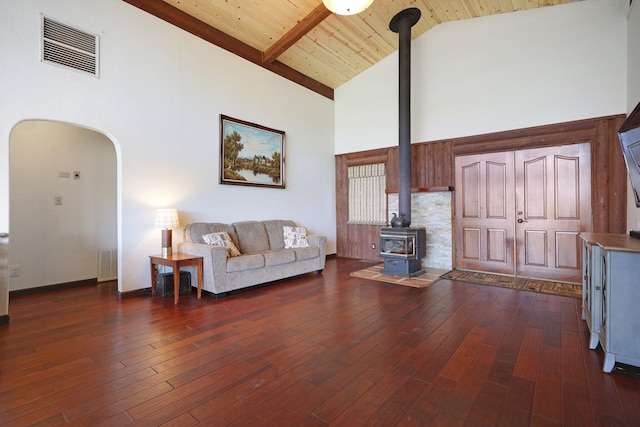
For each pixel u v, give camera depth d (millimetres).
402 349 2346
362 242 6605
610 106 4090
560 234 4457
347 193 6805
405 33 4820
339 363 2133
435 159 5527
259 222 5062
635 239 2496
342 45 5551
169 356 2227
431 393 1778
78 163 4344
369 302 3533
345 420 1545
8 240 2848
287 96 5812
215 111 4613
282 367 2078
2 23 2838
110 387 1830
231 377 1949
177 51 4152
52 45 3117
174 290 3533
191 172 4312
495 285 4289
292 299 3656
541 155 4582
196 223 4227
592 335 2312
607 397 1733
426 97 5598
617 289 1962
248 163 5078
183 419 1549
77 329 2713
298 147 6047
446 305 3418
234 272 3848
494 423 1520
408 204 4891
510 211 4836
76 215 4316
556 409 1628
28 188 3912
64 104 3191
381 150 6242
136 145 3748
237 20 4484
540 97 4570
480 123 5066
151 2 3891
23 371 2002
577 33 4312
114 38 3555
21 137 3863
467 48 5184
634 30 3641
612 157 4082
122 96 3623
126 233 3676
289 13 4445
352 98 6656
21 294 3816
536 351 2305
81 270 4359
